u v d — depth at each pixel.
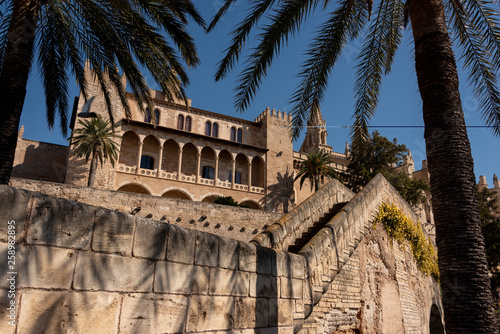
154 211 22.77
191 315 4.87
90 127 36.00
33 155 44.59
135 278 4.23
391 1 11.80
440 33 8.45
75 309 3.60
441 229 7.65
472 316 7.00
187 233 5.06
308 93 11.48
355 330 14.08
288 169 54.94
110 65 12.66
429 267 25.67
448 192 7.66
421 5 8.73
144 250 4.40
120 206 21.62
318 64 11.23
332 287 12.98
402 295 19.20
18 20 9.65
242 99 11.52
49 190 19.75
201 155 50.22
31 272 3.31
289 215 12.38
